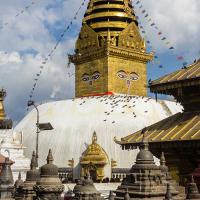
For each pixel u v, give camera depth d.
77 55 71.62
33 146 59.59
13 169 51.06
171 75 27.84
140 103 61.94
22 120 67.06
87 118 58.88
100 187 46.53
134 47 69.94
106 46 66.88
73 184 47.00
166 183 20.06
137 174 19.81
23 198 24.39
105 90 66.75
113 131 56.25
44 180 19.02
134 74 69.62
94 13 71.06
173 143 24.28
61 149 56.81
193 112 26.81
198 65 27.84
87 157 53.25
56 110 63.25
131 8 73.06
